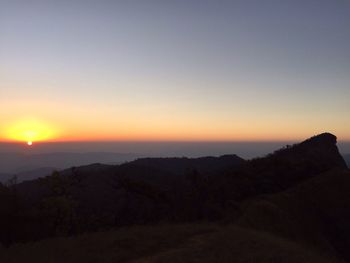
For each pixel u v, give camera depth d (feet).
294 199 162.20
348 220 151.23
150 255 74.02
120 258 73.56
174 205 151.74
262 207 135.64
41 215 108.58
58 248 79.61
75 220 119.65
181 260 67.41
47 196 128.77
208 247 75.20
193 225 101.76
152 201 159.84
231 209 138.72
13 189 109.29
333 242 141.08
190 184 176.65
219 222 120.78
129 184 164.76
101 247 79.82
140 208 153.69
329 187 170.50
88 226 125.70
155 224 122.21
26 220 104.73
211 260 67.21
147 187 163.94
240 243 78.38
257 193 181.37
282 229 126.41
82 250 78.23
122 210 148.46
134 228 98.53
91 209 145.38
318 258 77.71
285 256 71.56
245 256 69.77
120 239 84.48
